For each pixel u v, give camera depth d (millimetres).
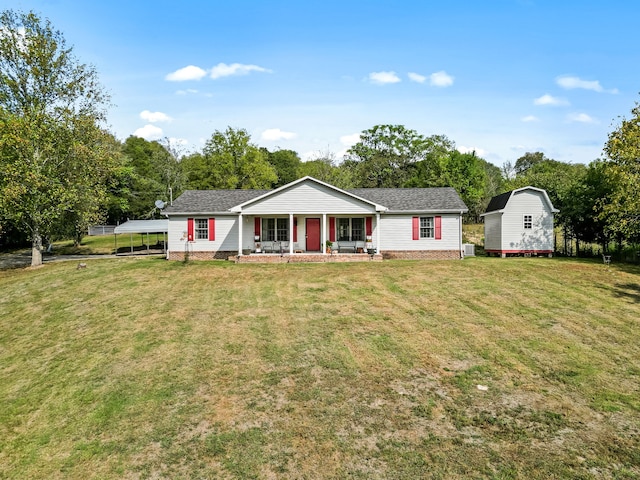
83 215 24422
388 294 14445
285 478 5672
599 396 7469
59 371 9531
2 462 6512
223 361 9453
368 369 8766
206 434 6766
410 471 5699
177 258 24422
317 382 8281
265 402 7625
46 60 22594
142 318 12734
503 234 24562
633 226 20172
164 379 8750
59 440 6957
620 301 13047
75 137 23484
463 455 5988
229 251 24406
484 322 11359
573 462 5766
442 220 23922
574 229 25438
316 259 21750
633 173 19328
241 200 25469
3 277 21125
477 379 8211
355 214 23281
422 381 8195
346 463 5910
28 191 21625
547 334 10391
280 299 14203
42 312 14117
